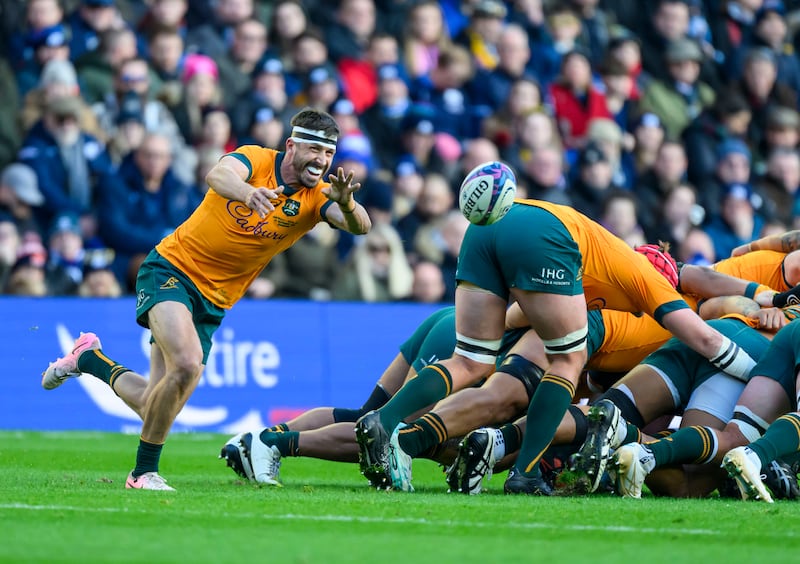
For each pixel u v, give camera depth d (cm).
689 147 5928
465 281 2220
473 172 2127
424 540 1497
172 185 4653
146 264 2231
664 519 1748
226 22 5228
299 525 1611
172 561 1308
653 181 5766
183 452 3441
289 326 4512
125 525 1572
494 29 5834
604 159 5453
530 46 6016
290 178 2236
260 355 4450
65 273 4466
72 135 4566
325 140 2212
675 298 2281
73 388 4284
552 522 1691
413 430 2214
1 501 1828
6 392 4197
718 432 2225
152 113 4788
